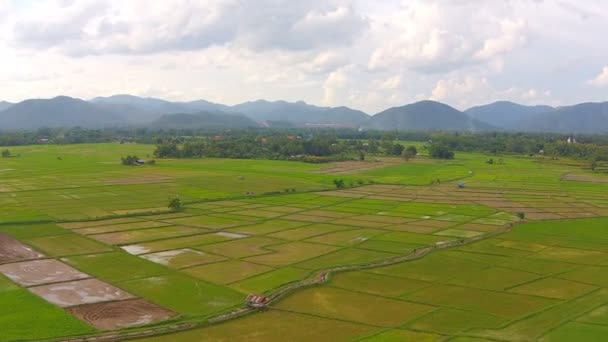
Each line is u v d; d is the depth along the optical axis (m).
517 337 50.28
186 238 94.12
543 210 126.94
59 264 76.00
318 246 88.75
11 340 48.62
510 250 86.44
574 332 51.56
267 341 49.62
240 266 75.88
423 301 61.16
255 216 117.00
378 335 50.91
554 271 74.06
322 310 58.03
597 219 115.69
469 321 54.72
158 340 49.75
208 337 50.53
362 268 74.75
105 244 88.56
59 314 55.94
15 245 86.81
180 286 66.25
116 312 57.00
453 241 92.25
